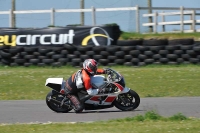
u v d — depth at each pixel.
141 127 22.70
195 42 52.22
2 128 23.39
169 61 51.47
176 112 29.88
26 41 54.50
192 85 41.06
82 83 29.67
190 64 51.38
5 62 52.56
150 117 25.94
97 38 53.94
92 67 29.56
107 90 30.03
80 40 54.03
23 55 52.34
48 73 47.19
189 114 29.05
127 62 51.44
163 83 41.91
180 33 59.59
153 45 52.16
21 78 44.69
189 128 22.08
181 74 45.50
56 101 30.16
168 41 52.47
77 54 51.47
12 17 61.19
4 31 54.88
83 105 29.77
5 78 44.72
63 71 48.38
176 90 39.62
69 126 23.69
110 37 53.94
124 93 30.03
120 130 21.97
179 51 51.34
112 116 28.47
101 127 23.02
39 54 52.09
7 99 37.38
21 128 23.30
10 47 52.53
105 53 51.25
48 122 26.08
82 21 60.41
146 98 36.88
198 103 33.69
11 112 30.67
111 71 30.28
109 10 60.31
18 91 39.94
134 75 45.34
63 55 51.66
